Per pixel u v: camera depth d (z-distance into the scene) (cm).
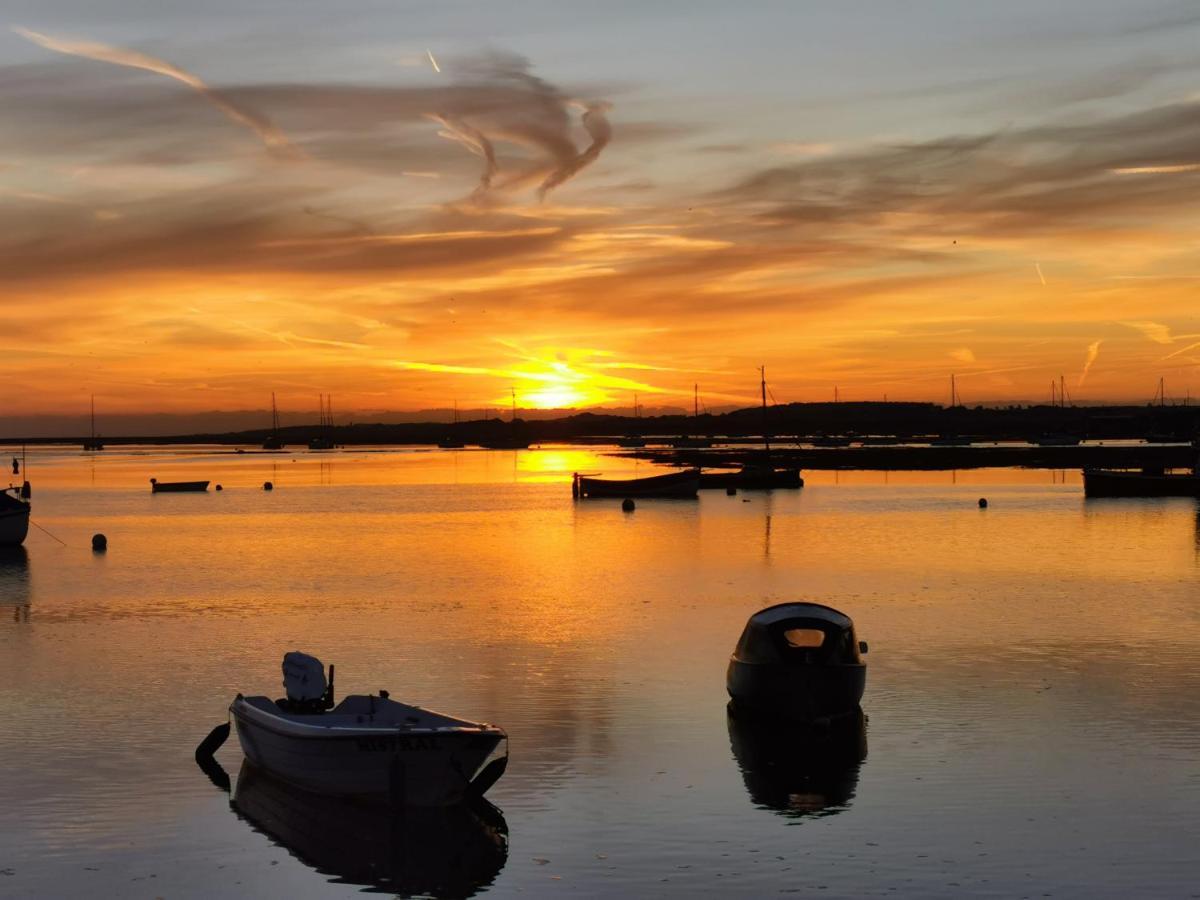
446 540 7581
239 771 2572
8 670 3484
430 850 2131
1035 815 2247
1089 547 6819
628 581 5406
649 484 11769
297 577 5644
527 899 1923
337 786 2366
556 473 18350
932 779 2459
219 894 1966
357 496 12706
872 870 2006
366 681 3303
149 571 5972
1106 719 2877
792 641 2928
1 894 1952
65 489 14725
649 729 2839
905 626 4109
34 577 5756
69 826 2252
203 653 3722
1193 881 1953
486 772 2370
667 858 2073
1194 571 5666
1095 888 1927
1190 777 2452
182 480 16812
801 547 6931
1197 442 12200
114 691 3222
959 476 15662
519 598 4862
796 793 2378
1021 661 3525
